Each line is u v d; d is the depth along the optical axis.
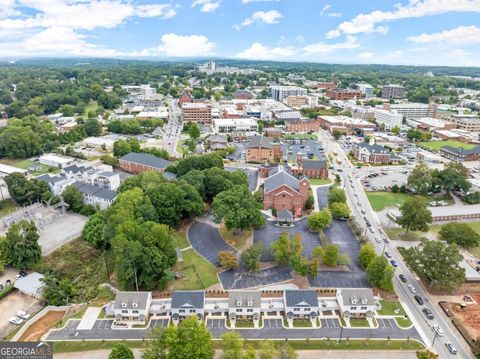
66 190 148.88
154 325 89.88
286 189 147.38
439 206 162.88
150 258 99.94
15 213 140.50
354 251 123.00
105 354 80.94
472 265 116.12
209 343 74.25
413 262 104.81
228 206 127.31
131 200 124.88
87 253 122.69
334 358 80.25
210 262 115.62
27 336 87.12
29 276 108.25
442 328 89.81
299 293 93.38
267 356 72.06
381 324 90.75
